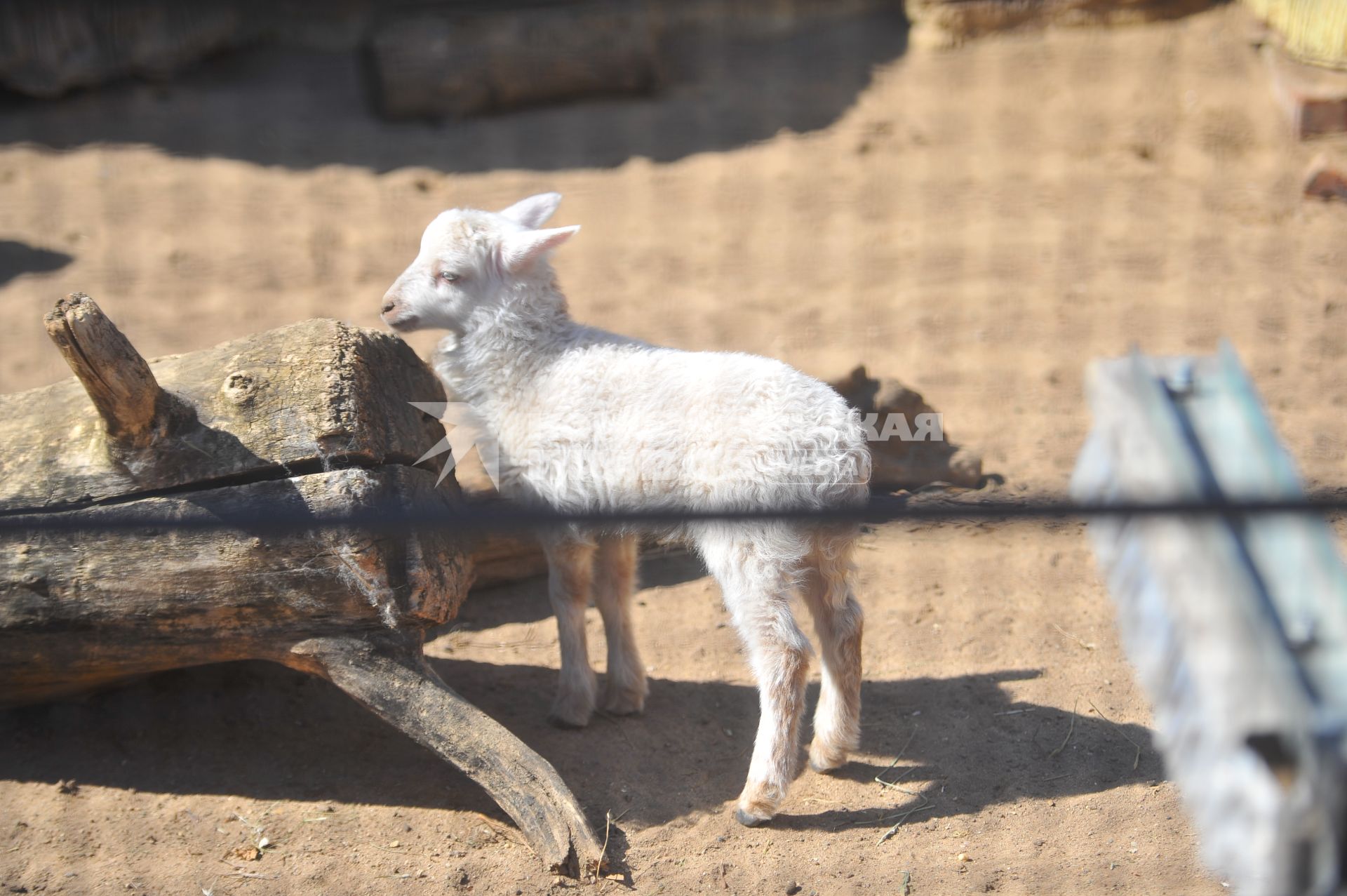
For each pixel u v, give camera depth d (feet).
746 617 17.70
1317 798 14.08
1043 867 16.65
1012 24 54.90
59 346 15.42
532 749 18.44
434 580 17.74
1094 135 46.98
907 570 24.25
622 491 18.43
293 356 18.15
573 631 19.86
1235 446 18.99
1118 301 35.42
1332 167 40.93
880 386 26.63
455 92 50.57
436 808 18.21
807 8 59.31
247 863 16.96
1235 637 16.05
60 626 17.46
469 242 19.49
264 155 47.91
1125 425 21.21
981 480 26.45
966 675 21.25
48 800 18.16
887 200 43.09
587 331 19.93
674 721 20.39
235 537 17.01
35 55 50.80
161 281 37.52
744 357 18.65
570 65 51.42
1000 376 31.45
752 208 42.83
